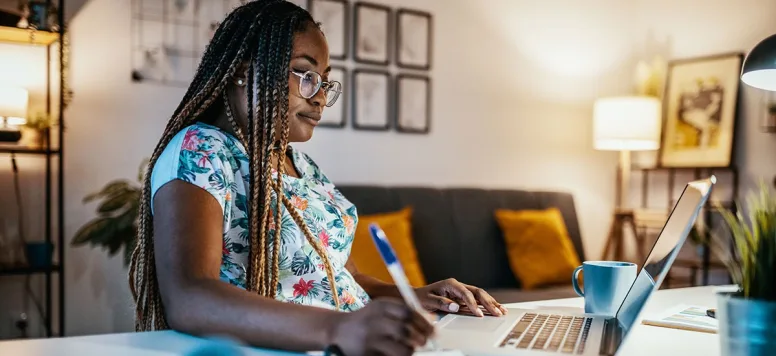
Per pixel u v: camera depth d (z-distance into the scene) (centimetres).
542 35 399
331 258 109
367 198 297
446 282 112
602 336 87
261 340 74
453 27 364
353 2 328
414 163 350
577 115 414
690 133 394
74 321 270
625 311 97
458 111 365
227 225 95
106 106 272
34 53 263
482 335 88
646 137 366
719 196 384
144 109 279
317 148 318
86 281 272
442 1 360
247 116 102
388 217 287
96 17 269
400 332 67
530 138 395
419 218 310
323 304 104
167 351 75
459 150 366
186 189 90
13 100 237
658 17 423
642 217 397
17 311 262
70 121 265
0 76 257
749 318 71
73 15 265
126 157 276
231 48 105
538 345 81
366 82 331
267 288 99
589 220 421
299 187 110
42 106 264
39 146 257
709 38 396
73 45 265
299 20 107
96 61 269
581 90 416
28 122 244
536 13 396
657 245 95
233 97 108
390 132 341
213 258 85
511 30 386
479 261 323
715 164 377
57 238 266
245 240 101
